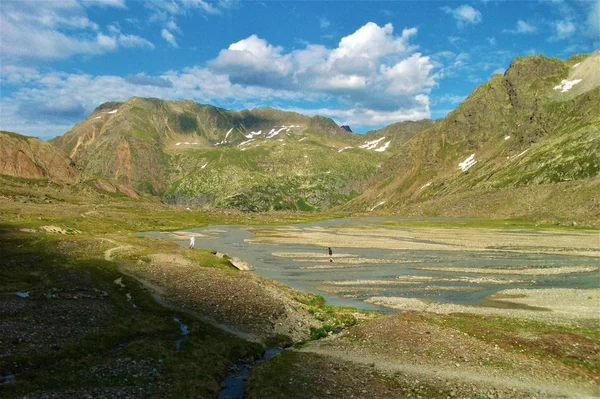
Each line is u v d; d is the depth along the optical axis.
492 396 27.06
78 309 38.22
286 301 51.41
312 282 72.56
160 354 30.22
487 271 81.56
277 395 25.66
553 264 88.44
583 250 108.06
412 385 28.52
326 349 35.94
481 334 38.50
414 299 59.62
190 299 46.72
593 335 39.12
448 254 105.19
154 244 87.19
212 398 25.84
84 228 114.31
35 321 33.59
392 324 40.78
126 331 34.69
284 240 141.38
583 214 182.50
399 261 94.94
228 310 44.22
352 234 163.75
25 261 60.00
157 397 23.81
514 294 61.75
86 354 29.61
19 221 102.31
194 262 69.62
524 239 134.38
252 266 86.50
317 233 170.00
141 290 48.94
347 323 46.53
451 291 64.94
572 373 30.50
